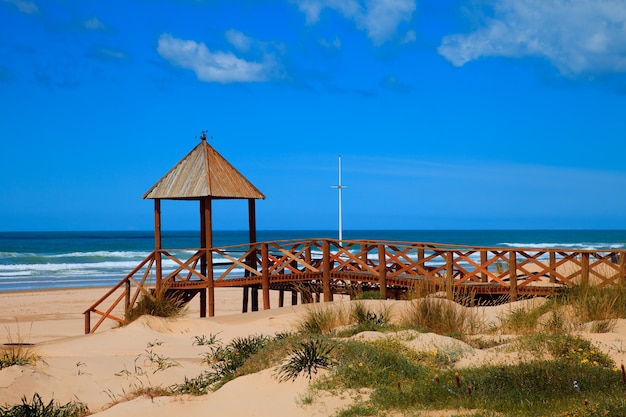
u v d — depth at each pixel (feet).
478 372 25.38
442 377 25.25
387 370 26.14
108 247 246.68
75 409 27.17
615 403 20.47
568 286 44.78
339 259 57.67
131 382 31.17
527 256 48.11
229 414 23.70
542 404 21.62
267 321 46.98
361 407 22.33
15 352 34.65
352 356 27.14
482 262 51.85
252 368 28.68
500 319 38.58
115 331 43.65
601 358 27.37
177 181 63.10
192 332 45.52
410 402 22.71
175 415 24.35
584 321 37.19
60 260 170.19
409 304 42.37
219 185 62.03
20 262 165.27
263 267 58.75
